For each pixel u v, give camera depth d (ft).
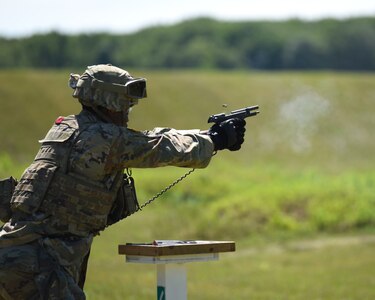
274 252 202.39
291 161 452.35
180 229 226.58
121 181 59.21
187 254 58.75
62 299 55.93
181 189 293.64
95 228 58.49
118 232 213.46
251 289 140.15
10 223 58.49
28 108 450.30
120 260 173.27
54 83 487.61
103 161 57.47
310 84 543.80
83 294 57.11
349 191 256.32
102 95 58.59
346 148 479.00
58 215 57.41
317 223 236.02
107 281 138.82
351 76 573.33
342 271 165.58
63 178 57.52
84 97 58.90
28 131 430.61
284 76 556.10
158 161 57.93
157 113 474.90
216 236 225.15
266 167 419.95
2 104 449.06
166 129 59.98
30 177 58.03
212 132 60.95
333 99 528.22
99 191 57.82
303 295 132.77
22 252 56.80
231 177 354.13
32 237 57.26
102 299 117.29
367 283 146.92
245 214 235.81
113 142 57.52
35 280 56.34
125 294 123.03
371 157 472.85
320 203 245.04
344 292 135.74
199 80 526.16
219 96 510.17
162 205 274.36
